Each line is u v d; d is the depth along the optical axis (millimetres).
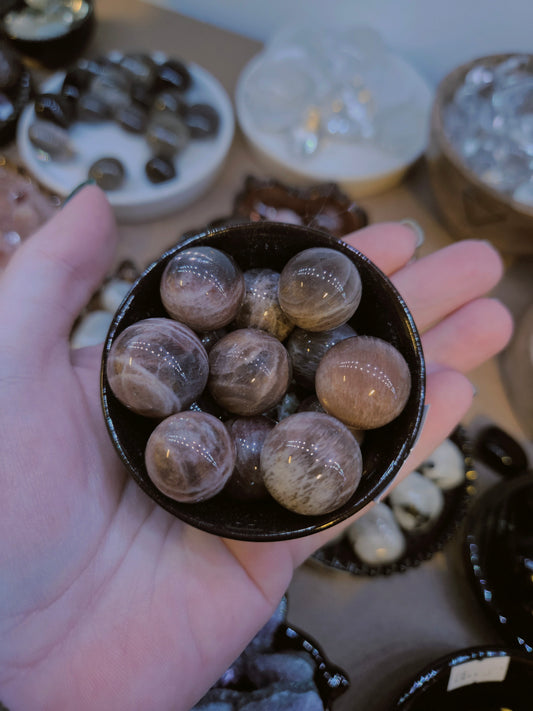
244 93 297
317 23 314
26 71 292
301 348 166
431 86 325
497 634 212
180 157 280
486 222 251
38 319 182
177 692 169
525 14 278
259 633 200
